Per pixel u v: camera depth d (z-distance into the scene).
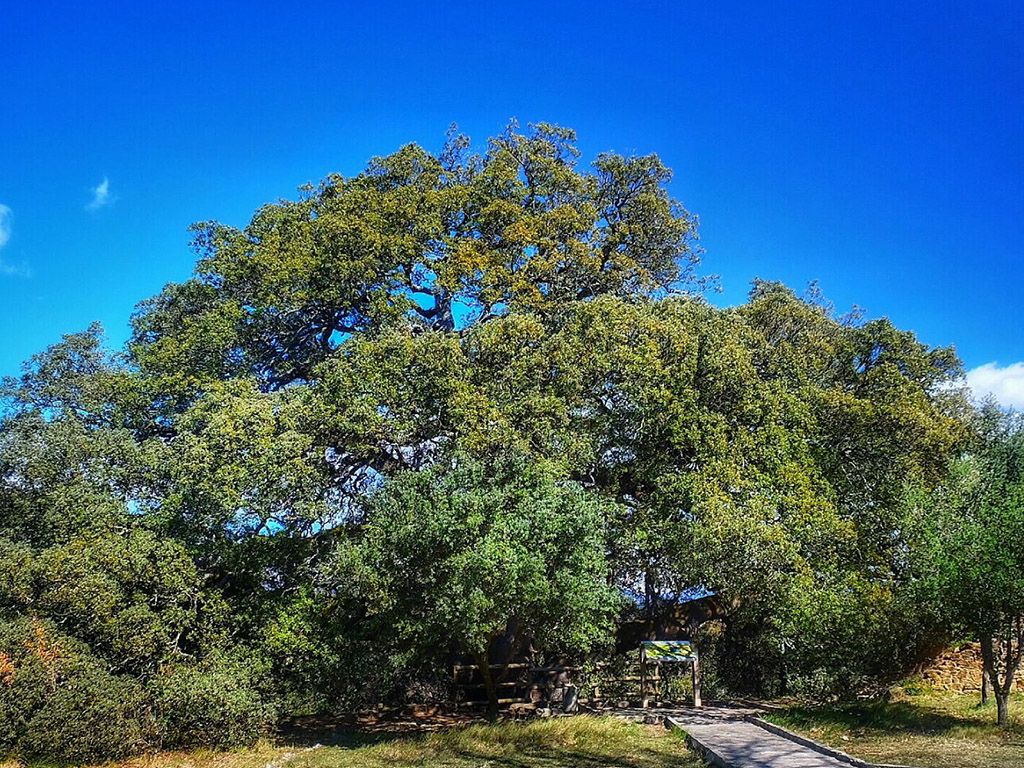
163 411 19.70
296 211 21.98
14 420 18.30
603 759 12.10
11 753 12.10
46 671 12.34
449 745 13.26
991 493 13.93
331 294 19.84
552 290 21.94
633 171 24.23
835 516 16.33
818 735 13.07
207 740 13.55
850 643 14.40
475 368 17.33
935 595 12.98
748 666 19.72
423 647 15.04
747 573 15.34
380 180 22.67
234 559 15.31
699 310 19.33
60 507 15.44
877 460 18.25
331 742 14.95
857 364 20.06
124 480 16.47
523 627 14.79
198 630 14.67
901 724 13.48
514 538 13.04
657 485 16.88
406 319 20.02
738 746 12.00
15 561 13.59
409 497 13.74
